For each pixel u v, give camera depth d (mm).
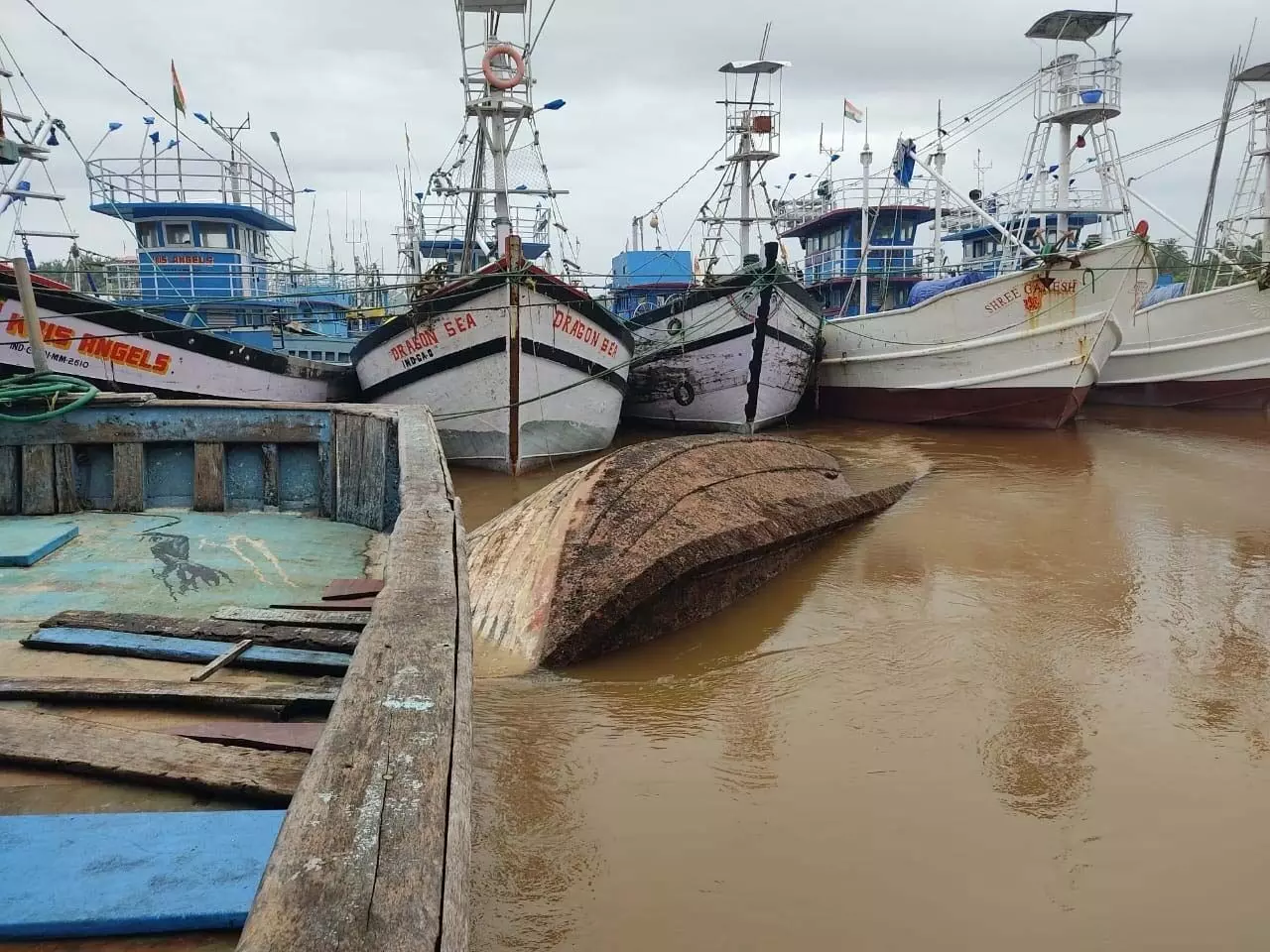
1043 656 6672
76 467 6617
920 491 12898
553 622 6453
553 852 4254
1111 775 4965
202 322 18156
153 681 3395
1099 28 23328
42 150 16547
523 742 5324
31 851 2223
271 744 2898
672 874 4094
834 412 22266
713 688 6086
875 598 8016
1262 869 4121
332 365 15633
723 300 17859
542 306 13805
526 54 17734
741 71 22609
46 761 2688
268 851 2254
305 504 6867
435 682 2295
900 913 3836
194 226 19828
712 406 18953
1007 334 18125
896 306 28984
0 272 10695
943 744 5328
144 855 2223
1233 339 21047
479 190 17781
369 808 1788
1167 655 6688
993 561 9203
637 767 5043
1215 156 30141
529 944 3658
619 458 7965
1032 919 3795
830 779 4914
